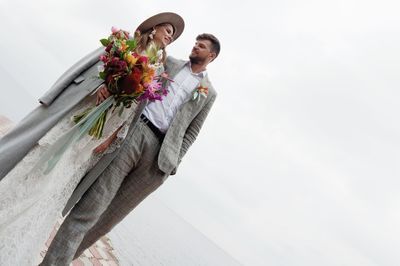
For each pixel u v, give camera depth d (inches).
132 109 78.7
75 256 95.0
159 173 89.3
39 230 72.4
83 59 77.0
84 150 75.6
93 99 73.2
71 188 77.7
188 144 96.1
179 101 91.2
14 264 67.3
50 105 71.6
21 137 68.7
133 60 68.1
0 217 63.7
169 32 83.5
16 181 66.1
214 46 94.7
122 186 91.0
